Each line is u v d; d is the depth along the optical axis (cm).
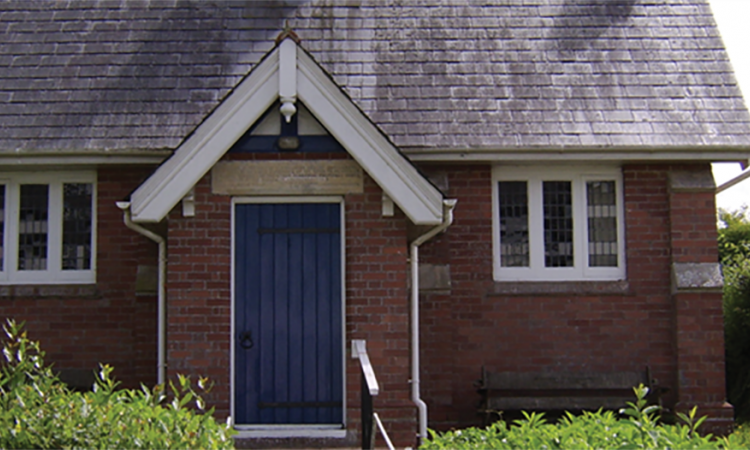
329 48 1277
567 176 1195
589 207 1200
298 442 970
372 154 962
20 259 1184
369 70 1245
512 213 1198
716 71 1242
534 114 1184
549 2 1345
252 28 1307
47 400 623
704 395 1148
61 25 1313
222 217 996
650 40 1289
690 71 1243
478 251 1173
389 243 997
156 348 1148
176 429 616
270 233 1011
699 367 1152
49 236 1183
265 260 1008
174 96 1205
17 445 571
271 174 998
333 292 1006
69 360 1153
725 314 1460
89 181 1190
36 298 1159
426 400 1150
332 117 965
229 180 997
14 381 651
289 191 997
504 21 1318
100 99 1201
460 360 1163
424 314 1162
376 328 989
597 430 634
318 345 1000
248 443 966
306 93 967
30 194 1194
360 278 994
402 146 1136
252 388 994
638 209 1184
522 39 1292
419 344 1155
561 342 1168
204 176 998
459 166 1181
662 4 1339
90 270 1180
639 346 1170
